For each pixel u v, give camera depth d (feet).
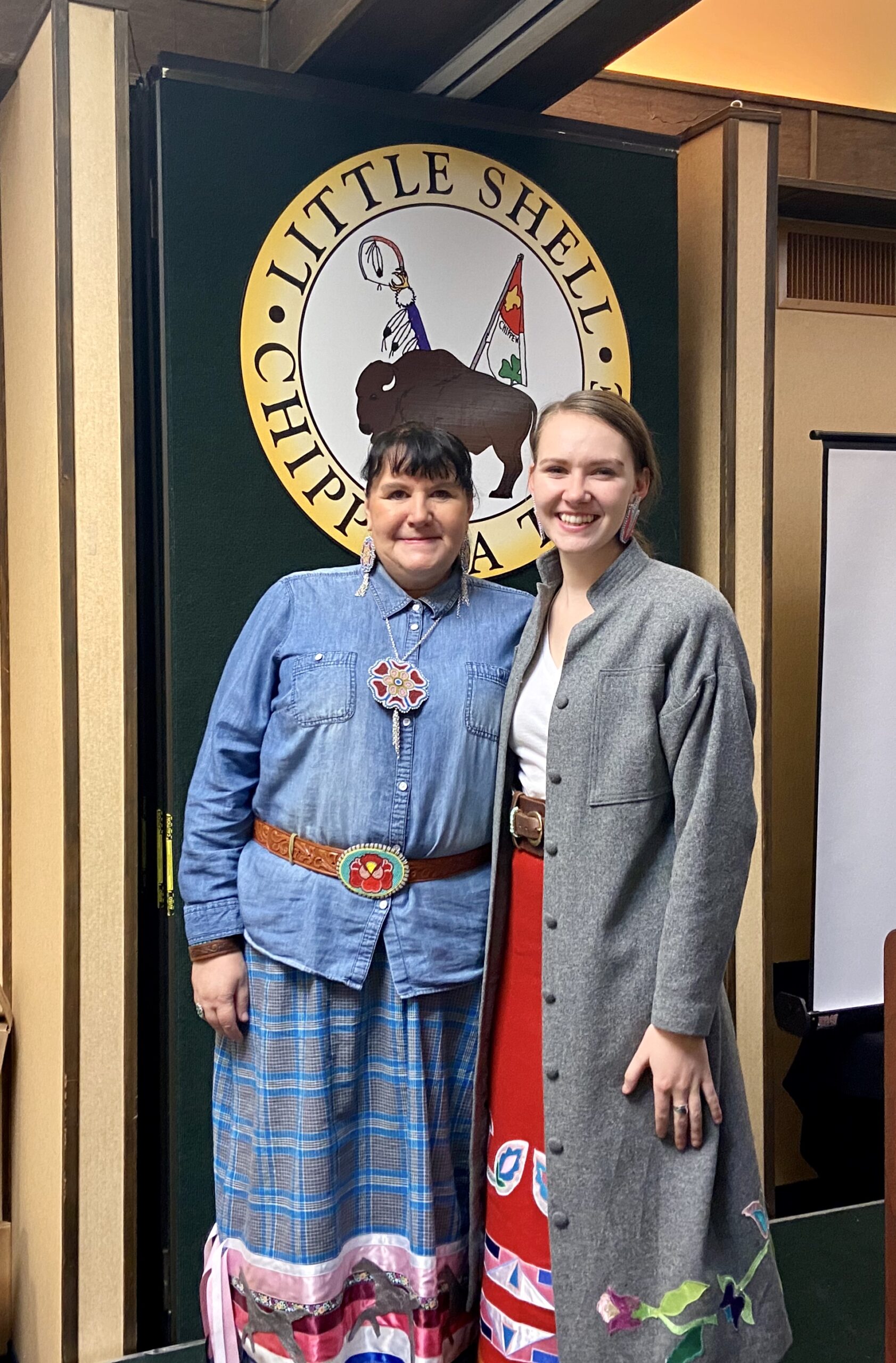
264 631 5.81
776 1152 10.35
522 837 5.61
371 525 5.73
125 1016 6.84
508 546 7.50
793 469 10.07
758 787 8.37
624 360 7.77
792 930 10.27
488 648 5.82
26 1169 7.63
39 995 7.29
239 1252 5.83
